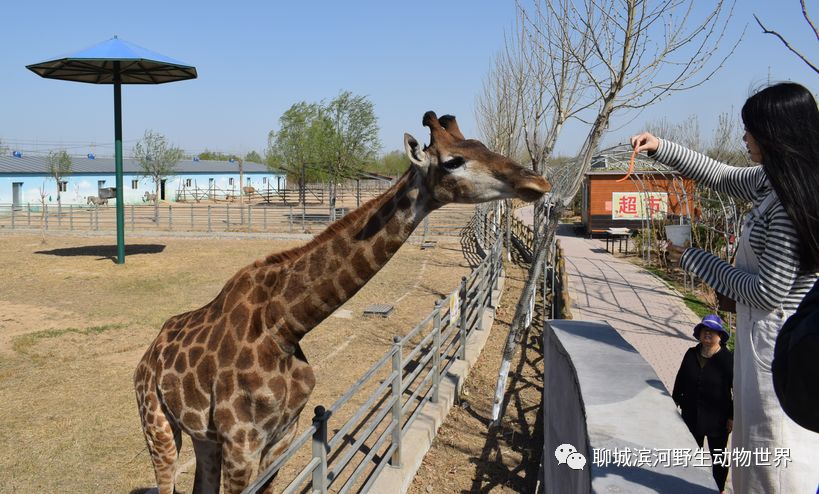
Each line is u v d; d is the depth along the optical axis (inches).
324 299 133.0
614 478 80.0
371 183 2250.2
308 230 1104.2
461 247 900.6
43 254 812.6
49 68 672.4
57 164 1640.0
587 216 1050.7
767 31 158.2
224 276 655.8
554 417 163.2
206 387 138.1
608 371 120.7
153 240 991.6
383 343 396.5
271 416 135.0
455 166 118.0
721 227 503.5
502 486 216.4
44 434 253.1
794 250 83.4
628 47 229.3
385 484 202.5
